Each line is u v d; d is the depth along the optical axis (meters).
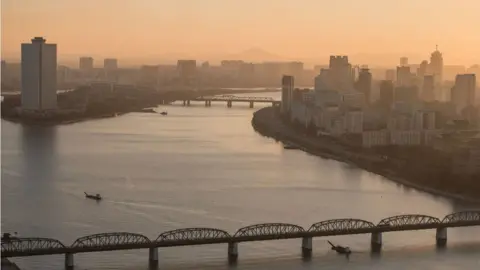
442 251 117.56
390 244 120.88
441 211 148.88
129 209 141.25
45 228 125.69
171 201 149.62
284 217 138.00
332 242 121.00
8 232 122.25
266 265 107.94
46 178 173.50
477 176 176.75
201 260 109.44
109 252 112.25
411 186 175.12
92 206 143.50
